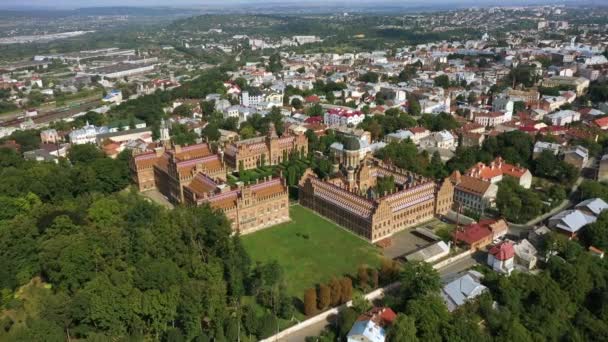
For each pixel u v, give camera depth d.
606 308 160.50
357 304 159.25
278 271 174.00
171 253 176.25
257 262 193.25
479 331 146.88
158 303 145.38
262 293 171.25
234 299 167.38
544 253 198.25
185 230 183.25
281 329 157.25
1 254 167.50
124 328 146.62
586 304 169.00
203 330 154.62
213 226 187.75
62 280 160.75
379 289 177.88
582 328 156.38
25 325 144.62
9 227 177.50
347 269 194.12
